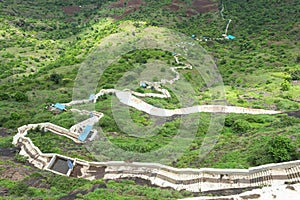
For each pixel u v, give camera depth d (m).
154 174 29.09
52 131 40.91
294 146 29.33
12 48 110.56
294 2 127.75
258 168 27.19
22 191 27.31
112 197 24.42
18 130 42.12
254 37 106.75
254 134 36.62
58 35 128.88
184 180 28.14
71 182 29.39
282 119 42.56
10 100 59.97
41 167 34.12
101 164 31.61
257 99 55.84
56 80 69.19
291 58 83.62
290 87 61.78
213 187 26.78
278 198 23.53
